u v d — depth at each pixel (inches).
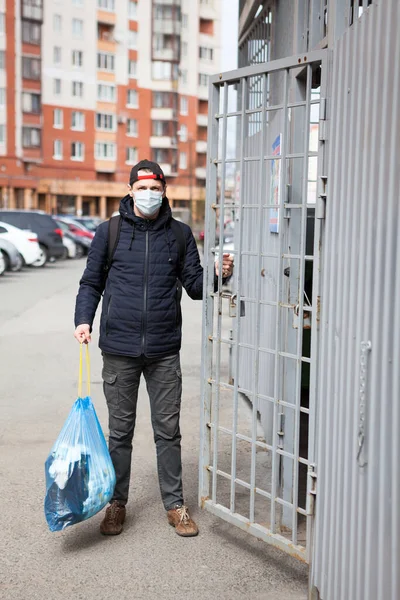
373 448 102.2
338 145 120.2
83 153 2815.0
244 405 266.1
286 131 137.1
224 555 150.0
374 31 103.8
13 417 250.7
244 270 259.0
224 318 512.4
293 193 165.5
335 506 118.4
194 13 3176.7
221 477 194.4
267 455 211.3
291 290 161.2
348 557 112.0
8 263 882.1
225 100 149.5
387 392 97.4
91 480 146.9
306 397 230.7
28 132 2610.7
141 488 186.1
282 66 135.1
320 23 166.6
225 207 152.3
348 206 114.0
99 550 151.8
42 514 169.8
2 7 2497.5
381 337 99.6
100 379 311.6
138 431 235.3
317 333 130.2
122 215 153.9
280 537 141.6
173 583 138.3
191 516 169.2
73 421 148.6
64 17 2689.5
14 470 198.2
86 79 2785.4
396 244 94.7
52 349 382.0
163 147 3078.2
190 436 230.4
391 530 96.1
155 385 157.9
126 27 2908.5
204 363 157.8
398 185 94.4
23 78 2573.8
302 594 135.2
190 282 158.7
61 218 1338.6
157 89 3043.8
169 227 156.2
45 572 142.4
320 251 129.1
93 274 157.1
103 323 155.0
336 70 122.2
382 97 100.3
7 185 2573.8
